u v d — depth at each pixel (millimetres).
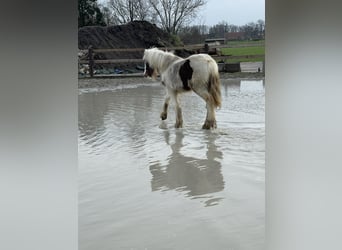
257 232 2303
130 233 2254
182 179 2414
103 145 2543
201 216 2299
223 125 2639
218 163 2500
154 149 2586
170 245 2221
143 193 2363
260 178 2412
